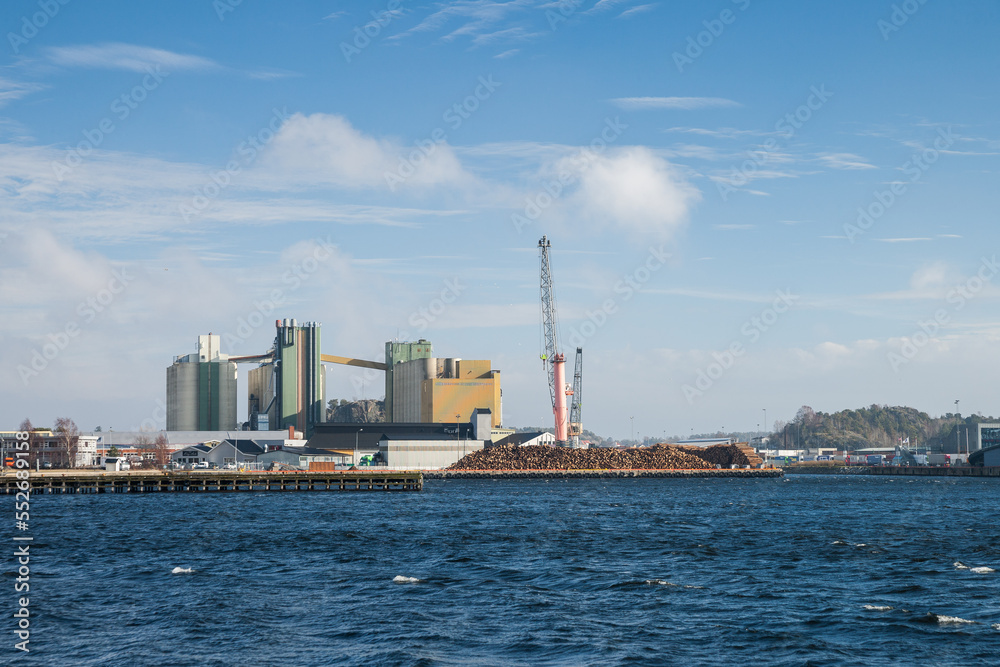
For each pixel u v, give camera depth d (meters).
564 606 61.84
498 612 60.06
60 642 52.78
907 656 49.72
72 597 64.75
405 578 71.75
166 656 50.06
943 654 50.06
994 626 55.75
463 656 50.00
